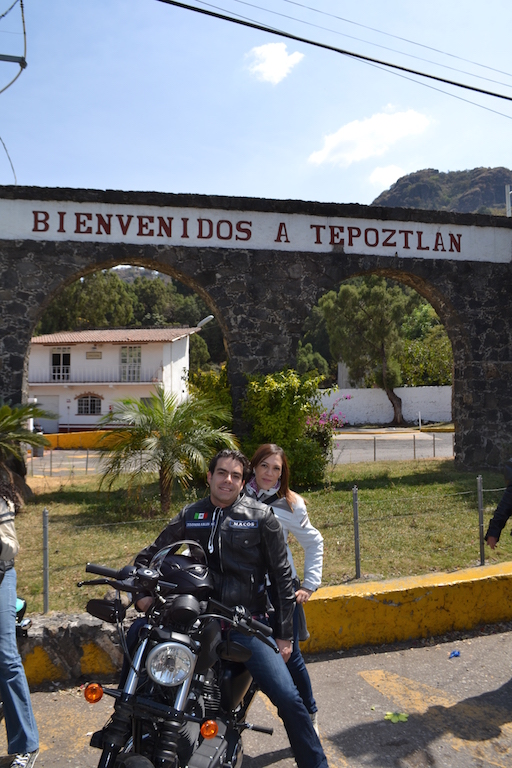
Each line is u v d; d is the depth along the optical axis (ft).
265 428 40.47
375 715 14.03
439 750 12.68
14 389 40.01
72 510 33.91
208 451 32.42
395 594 18.03
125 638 9.69
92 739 8.77
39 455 85.66
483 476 42.39
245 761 12.46
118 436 32.24
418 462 53.11
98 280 179.32
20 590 19.60
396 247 46.01
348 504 32.78
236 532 10.57
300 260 44.19
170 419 31.96
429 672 16.15
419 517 29.04
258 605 10.89
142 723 8.79
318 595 17.65
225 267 43.01
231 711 10.46
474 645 17.83
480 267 47.75
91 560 22.91
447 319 49.16
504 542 24.61
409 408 140.15
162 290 248.73
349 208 44.96
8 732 11.41
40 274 40.50
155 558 10.28
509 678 15.74
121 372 128.98
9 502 11.93
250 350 43.32
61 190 40.55
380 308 132.26
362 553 23.30
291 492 12.93
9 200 40.32
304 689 12.59
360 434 113.91
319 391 42.68
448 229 47.19
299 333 44.09
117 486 41.70
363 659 16.99
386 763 12.25
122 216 41.50
